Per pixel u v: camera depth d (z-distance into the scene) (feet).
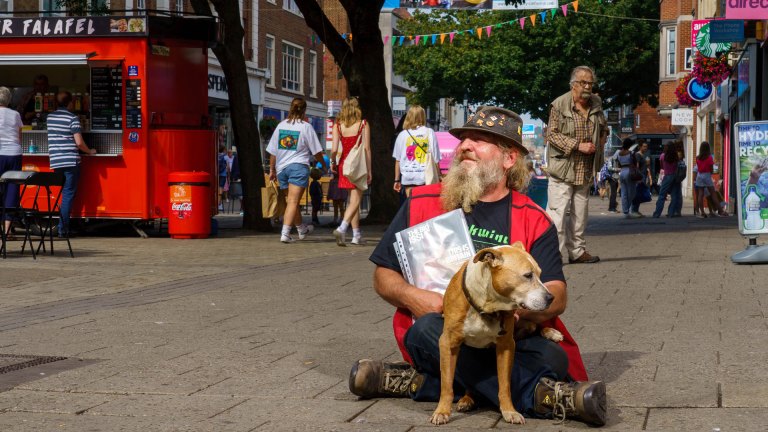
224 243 47.88
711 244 45.21
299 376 16.89
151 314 24.20
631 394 15.33
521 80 170.09
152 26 49.75
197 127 52.54
